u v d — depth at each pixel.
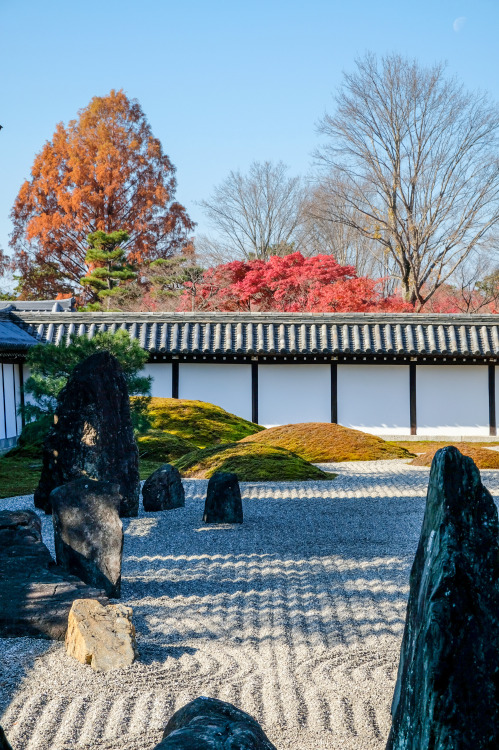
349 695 4.89
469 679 3.25
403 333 23.53
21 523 7.84
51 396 13.54
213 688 4.97
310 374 23.62
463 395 23.58
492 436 23.53
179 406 21.16
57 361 13.63
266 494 12.73
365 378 23.64
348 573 7.89
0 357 21.03
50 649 5.53
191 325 24.02
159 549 9.03
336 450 17.56
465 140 35.62
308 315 23.91
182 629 6.14
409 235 37.88
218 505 10.50
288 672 5.25
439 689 3.24
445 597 3.33
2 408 21.11
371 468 15.90
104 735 4.32
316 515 10.97
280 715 4.60
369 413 23.61
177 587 7.39
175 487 11.76
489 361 23.44
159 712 4.61
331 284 33.53
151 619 6.40
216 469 15.07
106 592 6.84
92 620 5.54
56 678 5.05
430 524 3.59
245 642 5.85
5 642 5.63
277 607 6.75
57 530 7.06
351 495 12.60
